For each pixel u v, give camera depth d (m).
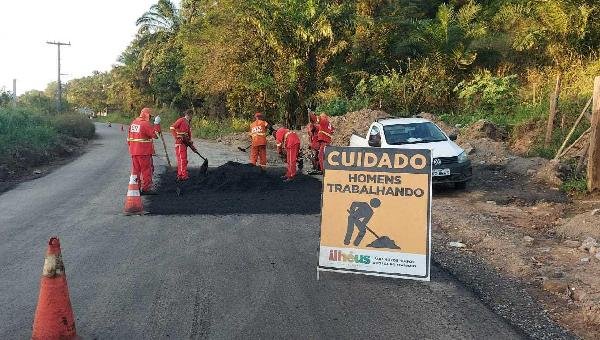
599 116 10.43
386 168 6.24
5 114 23.83
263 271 6.50
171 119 46.41
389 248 6.20
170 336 4.75
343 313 5.25
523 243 7.66
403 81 26.16
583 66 20.97
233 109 34.06
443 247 7.62
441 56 27.53
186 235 8.20
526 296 5.77
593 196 10.54
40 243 7.84
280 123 30.36
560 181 11.84
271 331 4.84
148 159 11.59
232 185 12.25
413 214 6.18
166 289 5.90
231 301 5.55
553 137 15.38
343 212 6.33
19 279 6.26
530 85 22.58
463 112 23.05
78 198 11.59
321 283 6.09
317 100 28.36
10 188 13.21
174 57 47.78
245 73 30.36
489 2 30.61
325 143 14.63
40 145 20.86
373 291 5.85
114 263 6.83
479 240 7.93
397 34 29.36
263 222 9.05
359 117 22.16
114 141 32.72
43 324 4.50
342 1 30.38
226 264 6.77
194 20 40.53
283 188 12.37
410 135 12.49
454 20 28.00
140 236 8.16
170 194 11.67
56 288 4.54
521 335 4.80
